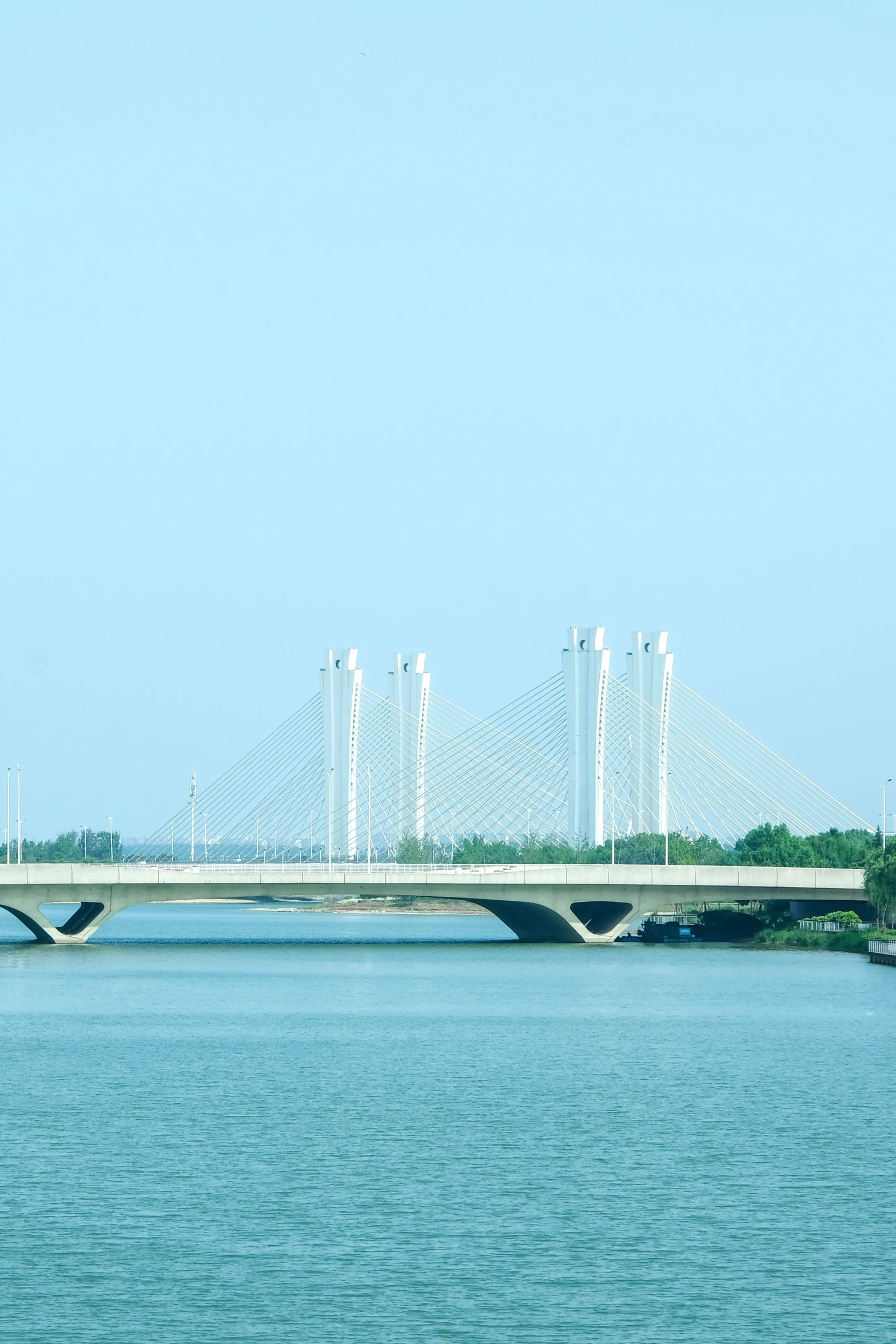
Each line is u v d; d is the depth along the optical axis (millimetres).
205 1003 192250
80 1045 153250
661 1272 77812
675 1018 174750
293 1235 83688
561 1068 138375
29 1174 96812
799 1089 127375
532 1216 87375
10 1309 72625
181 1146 105000
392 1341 69062
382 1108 118688
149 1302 73500
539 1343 68875
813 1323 71062
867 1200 90875
